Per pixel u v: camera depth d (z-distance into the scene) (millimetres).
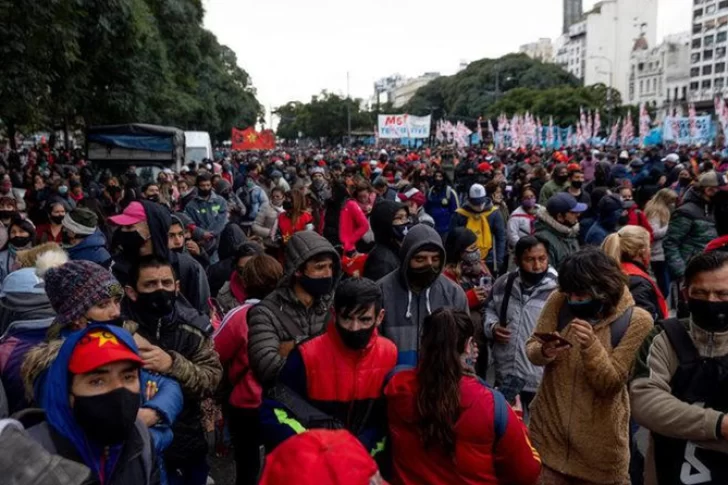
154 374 3150
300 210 8773
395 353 3312
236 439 4508
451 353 2793
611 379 3400
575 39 164375
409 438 2914
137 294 3463
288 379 3266
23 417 2352
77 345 2359
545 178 13727
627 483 3713
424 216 9844
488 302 4922
